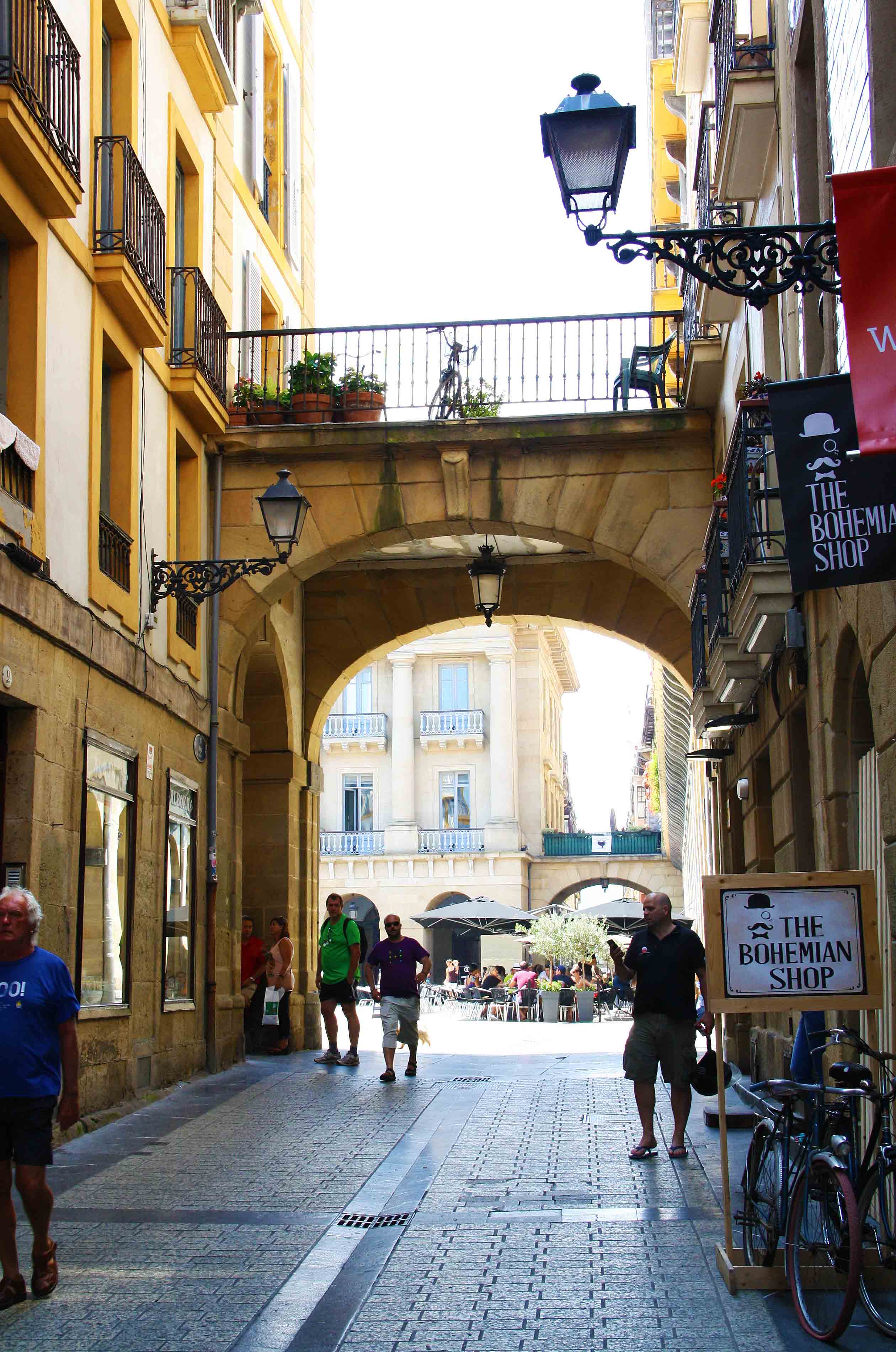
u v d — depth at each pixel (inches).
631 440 656.4
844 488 262.7
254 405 684.7
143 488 561.0
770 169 486.0
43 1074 257.6
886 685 305.7
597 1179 363.3
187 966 605.6
